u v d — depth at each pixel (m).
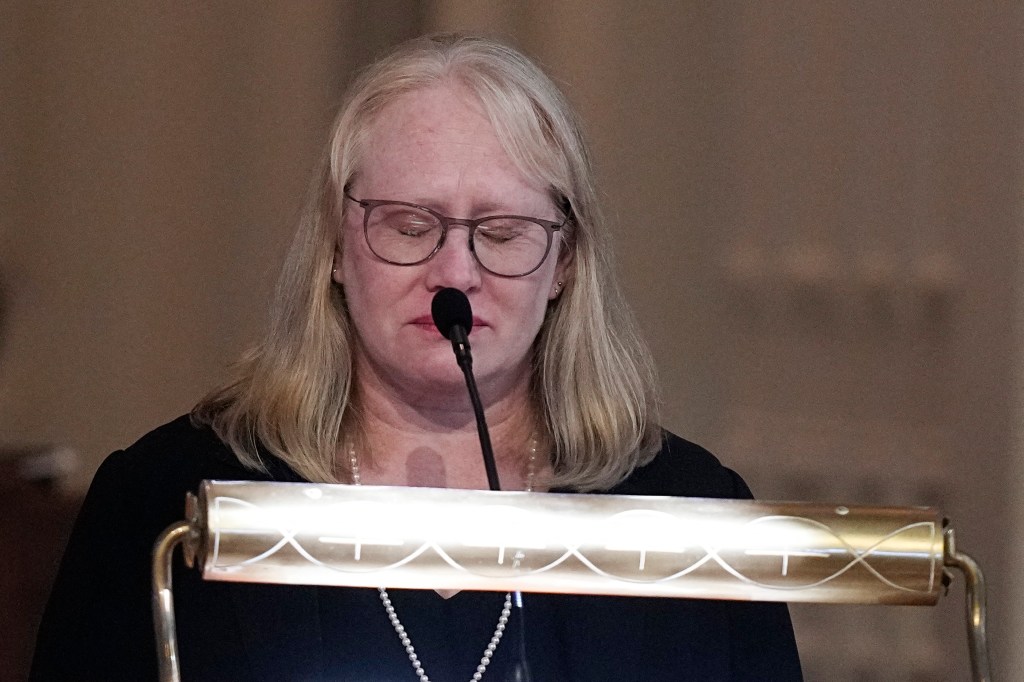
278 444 6.67
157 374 13.60
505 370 6.40
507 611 6.35
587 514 4.77
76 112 13.62
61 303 13.58
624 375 7.07
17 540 10.13
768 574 4.81
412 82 6.32
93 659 6.33
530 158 6.28
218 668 6.11
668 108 13.26
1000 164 12.70
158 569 4.71
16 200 13.61
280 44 13.70
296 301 6.78
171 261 13.64
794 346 13.18
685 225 13.27
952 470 12.79
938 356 12.88
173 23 13.68
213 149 13.72
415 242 6.19
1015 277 12.64
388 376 6.52
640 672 6.33
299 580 4.67
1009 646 12.46
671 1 13.22
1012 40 12.66
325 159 6.61
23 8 13.59
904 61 12.95
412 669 6.23
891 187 12.99
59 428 13.48
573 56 13.25
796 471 13.10
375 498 4.71
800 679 6.70
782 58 13.17
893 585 4.87
